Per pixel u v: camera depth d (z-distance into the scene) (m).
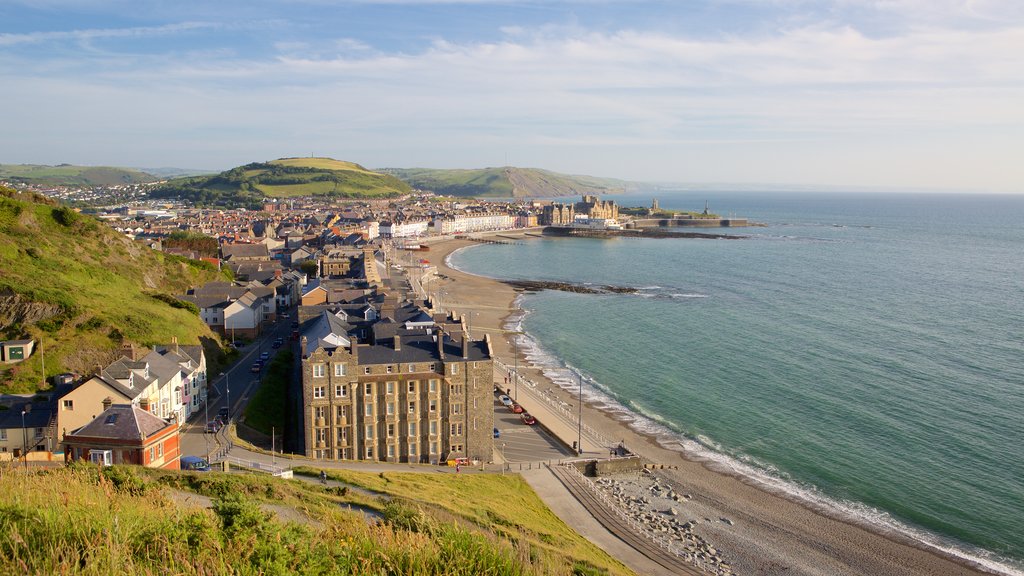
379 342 115.00
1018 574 83.81
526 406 142.00
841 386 153.50
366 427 109.19
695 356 182.62
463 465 111.56
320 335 116.06
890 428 128.38
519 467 111.50
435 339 116.25
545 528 83.19
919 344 188.25
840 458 116.75
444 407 112.38
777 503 102.62
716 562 84.69
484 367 113.12
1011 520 95.81
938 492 104.06
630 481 110.56
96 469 55.25
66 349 120.06
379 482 87.69
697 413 140.00
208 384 135.88
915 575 83.69
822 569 84.44
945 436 124.06
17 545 26.78
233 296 182.38
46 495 34.88
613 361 180.38
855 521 97.06
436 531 36.12
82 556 27.11
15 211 164.25
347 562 29.19
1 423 91.38
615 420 137.25
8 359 114.12
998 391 147.25
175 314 153.00
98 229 182.12
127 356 110.69
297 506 60.41
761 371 166.62
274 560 27.94
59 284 139.00
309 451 107.75
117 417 78.31
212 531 29.81
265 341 176.38
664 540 89.81
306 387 106.69
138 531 29.48
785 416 136.62
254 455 98.06
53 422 92.38
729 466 115.94
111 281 159.00
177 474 66.94
